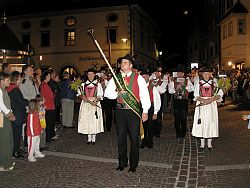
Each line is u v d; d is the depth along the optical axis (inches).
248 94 769.6
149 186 225.1
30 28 1288.1
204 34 1610.5
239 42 1094.4
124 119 256.4
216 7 1364.4
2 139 258.7
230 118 526.0
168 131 429.4
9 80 273.0
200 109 317.1
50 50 1262.3
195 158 295.3
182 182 233.6
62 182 232.7
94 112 344.2
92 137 354.0
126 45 1173.1
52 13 1245.1
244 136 384.2
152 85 322.0
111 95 267.6
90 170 259.6
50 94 367.9
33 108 287.6
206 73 316.2
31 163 280.5
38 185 227.1
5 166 261.0
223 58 1224.2
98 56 1202.6
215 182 231.5
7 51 577.9
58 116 499.2
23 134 329.7
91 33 256.8
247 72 844.6
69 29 1233.4
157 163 279.4
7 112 258.1
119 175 247.3
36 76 372.2
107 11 1187.9
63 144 355.9
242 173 248.1
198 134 316.8
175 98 379.9
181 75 378.9
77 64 1229.1
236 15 1086.4
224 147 333.7
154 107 321.1
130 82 254.8
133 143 254.2
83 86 348.2
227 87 311.9
